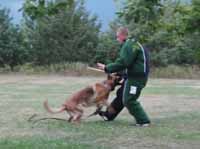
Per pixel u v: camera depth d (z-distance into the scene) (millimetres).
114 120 13422
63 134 11156
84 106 12695
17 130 11734
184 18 8414
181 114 15453
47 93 24172
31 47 49312
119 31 12164
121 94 12688
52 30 48562
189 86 31812
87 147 9664
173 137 10930
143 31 7730
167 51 46438
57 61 48938
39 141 10180
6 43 48875
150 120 13672
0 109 16391
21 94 23375
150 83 35562
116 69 12094
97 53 48781
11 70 49062
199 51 9195
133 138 10766
